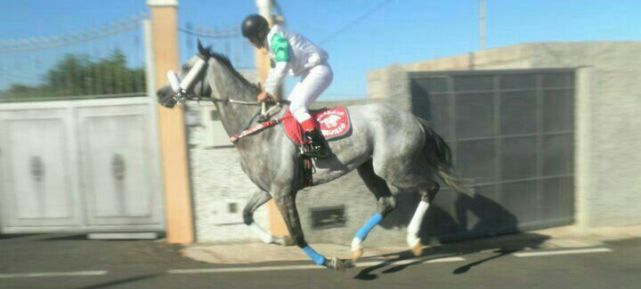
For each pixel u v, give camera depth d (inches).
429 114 236.5
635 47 263.3
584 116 259.4
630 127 264.1
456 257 214.8
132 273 191.0
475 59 325.1
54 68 231.9
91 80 231.9
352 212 232.7
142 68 229.8
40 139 232.1
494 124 248.8
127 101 227.9
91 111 229.6
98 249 221.9
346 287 178.5
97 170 232.8
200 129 228.5
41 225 236.8
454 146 242.2
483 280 185.9
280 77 174.1
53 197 235.0
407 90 226.5
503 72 247.9
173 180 227.1
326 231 230.5
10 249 221.6
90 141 231.5
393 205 201.9
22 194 235.3
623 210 265.4
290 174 178.5
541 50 264.8
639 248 227.1
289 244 221.3
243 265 202.4
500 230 255.3
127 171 232.2
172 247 225.6
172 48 222.2
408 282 183.8
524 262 207.2
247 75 229.3
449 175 203.0
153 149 230.1
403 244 235.5
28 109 229.9
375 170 191.3
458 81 240.2
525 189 258.1
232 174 231.9
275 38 175.3
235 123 183.3
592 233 257.8
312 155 177.3
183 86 180.7
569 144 264.4
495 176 251.6
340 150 183.5
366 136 186.2
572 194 267.6
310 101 180.1
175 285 178.5
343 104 228.8
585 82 257.8
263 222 234.5
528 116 255.1
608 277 188.4
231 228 233.3
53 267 197.8
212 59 182.4
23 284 179.2
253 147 180.1
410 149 191.5
